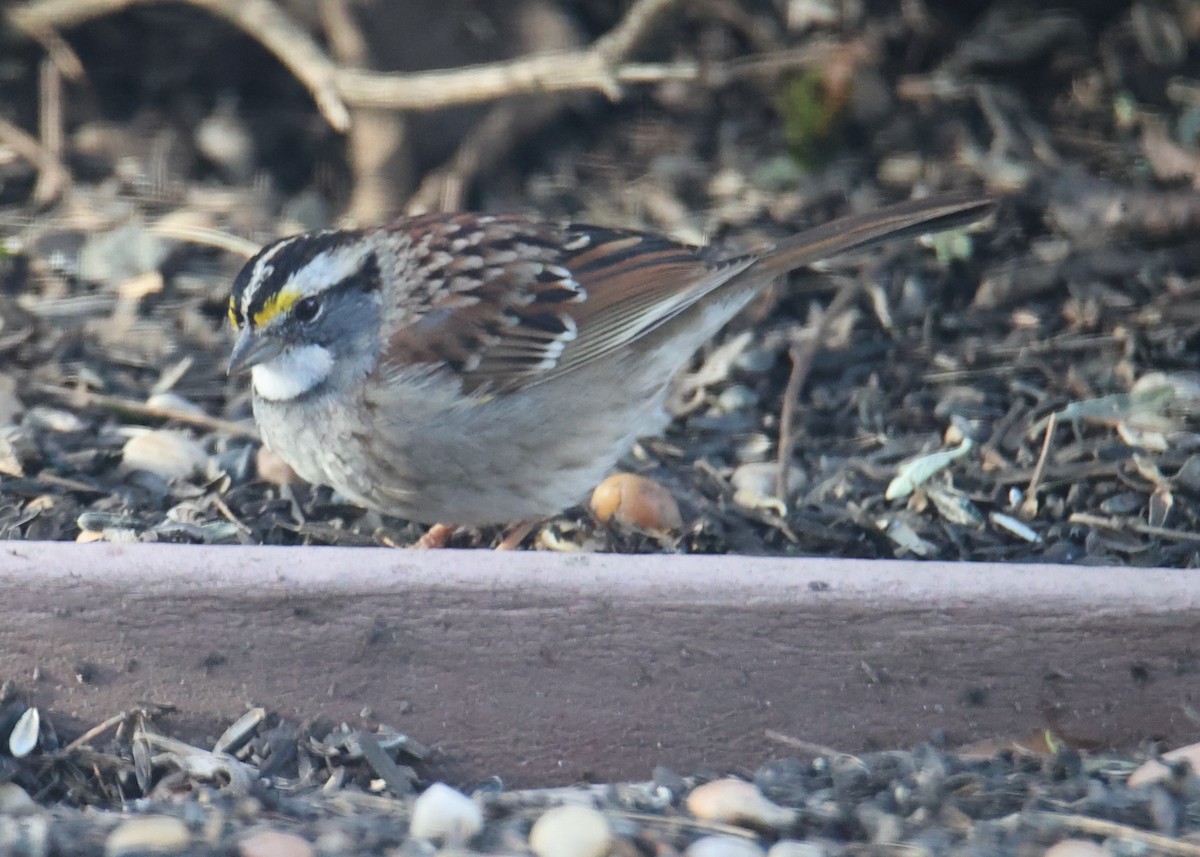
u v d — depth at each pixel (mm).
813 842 6207
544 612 6910
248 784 6785
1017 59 13289
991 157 12492
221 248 11672
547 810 6551
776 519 8938
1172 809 6250
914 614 6875
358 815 6566
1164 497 8938
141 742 6988
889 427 9922
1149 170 12219
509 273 8484
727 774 7023
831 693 6961
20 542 7074
